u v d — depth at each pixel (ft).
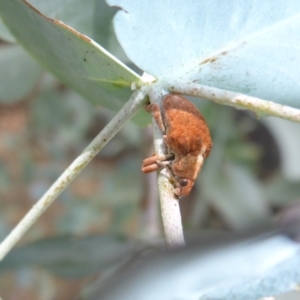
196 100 0.61
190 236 0.46
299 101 0.47
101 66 0.48
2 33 0.54
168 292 0.43
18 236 0.48
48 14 0.53
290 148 1.02
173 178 0.47
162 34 0.48
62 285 1.25
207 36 0.48
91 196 1.41
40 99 1.45
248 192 0.96
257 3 0.49
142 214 0.85
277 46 0.48
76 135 1.51
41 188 1.47
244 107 0.46
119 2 0.48
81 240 0.62
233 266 0.44
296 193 0.98
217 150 0.97
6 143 1.53
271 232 0.44
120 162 1.44
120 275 0.44
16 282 1.27
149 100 0.48
